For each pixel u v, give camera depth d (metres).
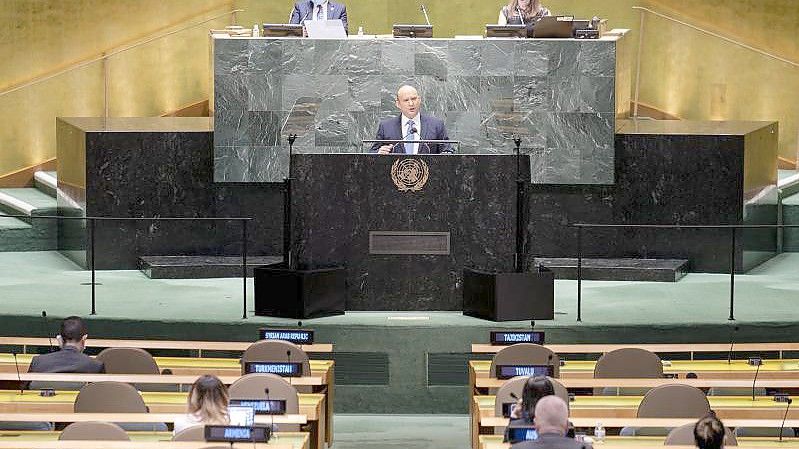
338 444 40.69
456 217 46.66
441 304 46.94
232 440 27.91
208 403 29.80
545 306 45.34
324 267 46.50
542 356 37.66
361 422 43.75
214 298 49.59
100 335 45.59
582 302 49.03
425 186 46.62
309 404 34.31
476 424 36.91
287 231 46.56
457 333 44.50
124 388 32.81
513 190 46.53
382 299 46.88
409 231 46.72
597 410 33.78
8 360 39.94
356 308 46.91
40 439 30.58
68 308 46.97
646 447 29.47
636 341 44.69
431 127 49.16
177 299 49.28
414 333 44.47
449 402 44.69
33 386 35.44
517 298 45.09
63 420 31.19
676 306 48.06
